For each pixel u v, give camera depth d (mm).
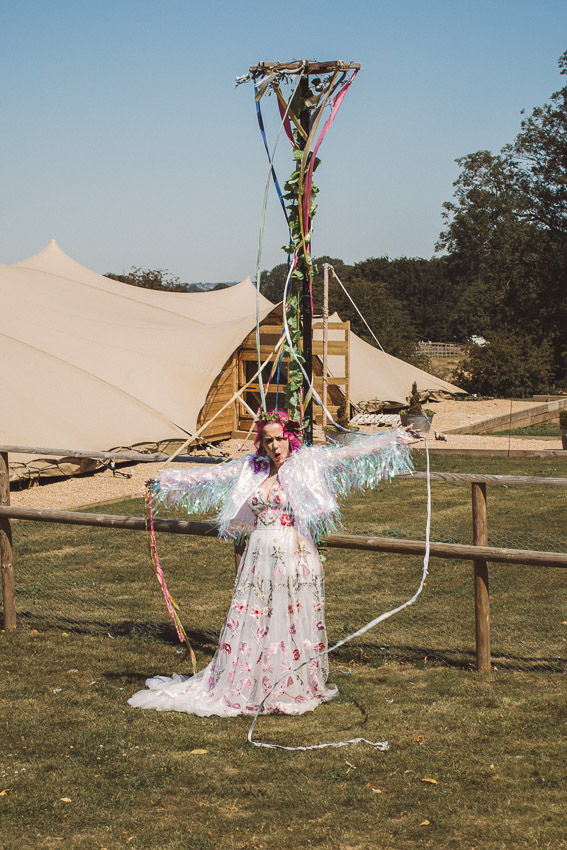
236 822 3805
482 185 50031
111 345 21328
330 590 7805
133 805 3988
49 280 26516
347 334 22312
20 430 16156
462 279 55562
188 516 11359
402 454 4988
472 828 3691
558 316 49156
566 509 11602
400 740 4602
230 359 22484
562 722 4738
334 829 3721
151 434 18484
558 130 47750
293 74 5211
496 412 28359
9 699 5320
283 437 5066
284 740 4660
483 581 5598
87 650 6250
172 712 5082
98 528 10961
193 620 6961
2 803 4031
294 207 5375
